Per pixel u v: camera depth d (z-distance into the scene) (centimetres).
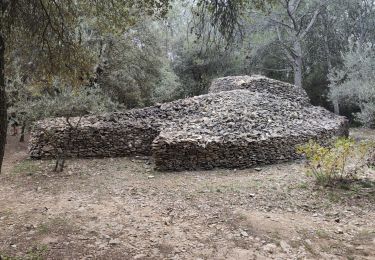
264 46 2372
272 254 475
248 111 1168
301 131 1099
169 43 2447
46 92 997
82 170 944
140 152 1098
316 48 2664
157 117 1202
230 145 941
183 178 852
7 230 539
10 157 1127
